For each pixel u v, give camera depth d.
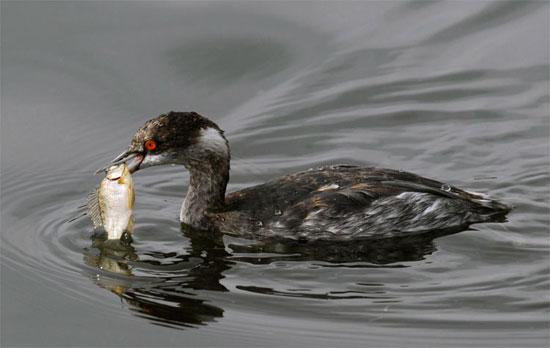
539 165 17.05
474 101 19.33
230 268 14.05
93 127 18.66
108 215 14.38
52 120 18.83
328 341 12.21
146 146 15.03
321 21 21.84
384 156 17.80
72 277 13.93
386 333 12.33
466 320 12.57
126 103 19.30
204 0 22.23
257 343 12.21
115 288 13.58
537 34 21.31
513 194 16.09
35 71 19.95
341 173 15.41
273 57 20.69
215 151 15.23
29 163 17.67
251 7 22.06
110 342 12.35
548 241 14.50
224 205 15.48
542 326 12.37
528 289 13.24
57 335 12.58
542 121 18.50
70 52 20.45
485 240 14.59
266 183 15.80
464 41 21.23
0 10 21.66
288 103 19.50
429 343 12.09
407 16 22.03
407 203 14.82
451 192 15.22
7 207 16.34
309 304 13.03
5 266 14.31
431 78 20.08
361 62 20.61
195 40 21.02
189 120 15.15
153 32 21.20
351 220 14.73
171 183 17.34
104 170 15.08
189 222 15.52
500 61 20.45
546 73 19.97
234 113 19.22
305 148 18.25
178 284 13.62
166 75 20.09
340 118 19.09
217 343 12.24
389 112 19.19
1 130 18.48
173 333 12.46
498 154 17.56
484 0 22.16
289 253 14.52
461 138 18.19
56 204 16.44
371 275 13.77
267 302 13.09
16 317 13.02
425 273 13.77
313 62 20.61
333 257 14.34
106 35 21.02
